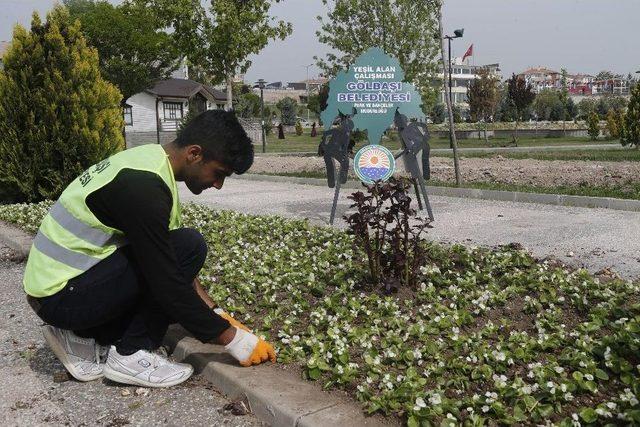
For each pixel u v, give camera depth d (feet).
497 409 9.55
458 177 40.57
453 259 18.78
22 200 34.27
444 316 13.74
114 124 34.99
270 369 11.69
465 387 10.66
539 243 22.84
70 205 10.98
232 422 10.39
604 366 11.18
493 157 69.56
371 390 10.60
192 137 11.00
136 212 10.40
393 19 75.61
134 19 103.14
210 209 30.94
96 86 34.63
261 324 14.32
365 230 15.97
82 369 12.01
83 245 10.93
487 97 140.77
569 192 35.04
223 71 81.00
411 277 16.17
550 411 9.59
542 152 76.59
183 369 11.84
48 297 10.98
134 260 11.19
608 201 31.19
